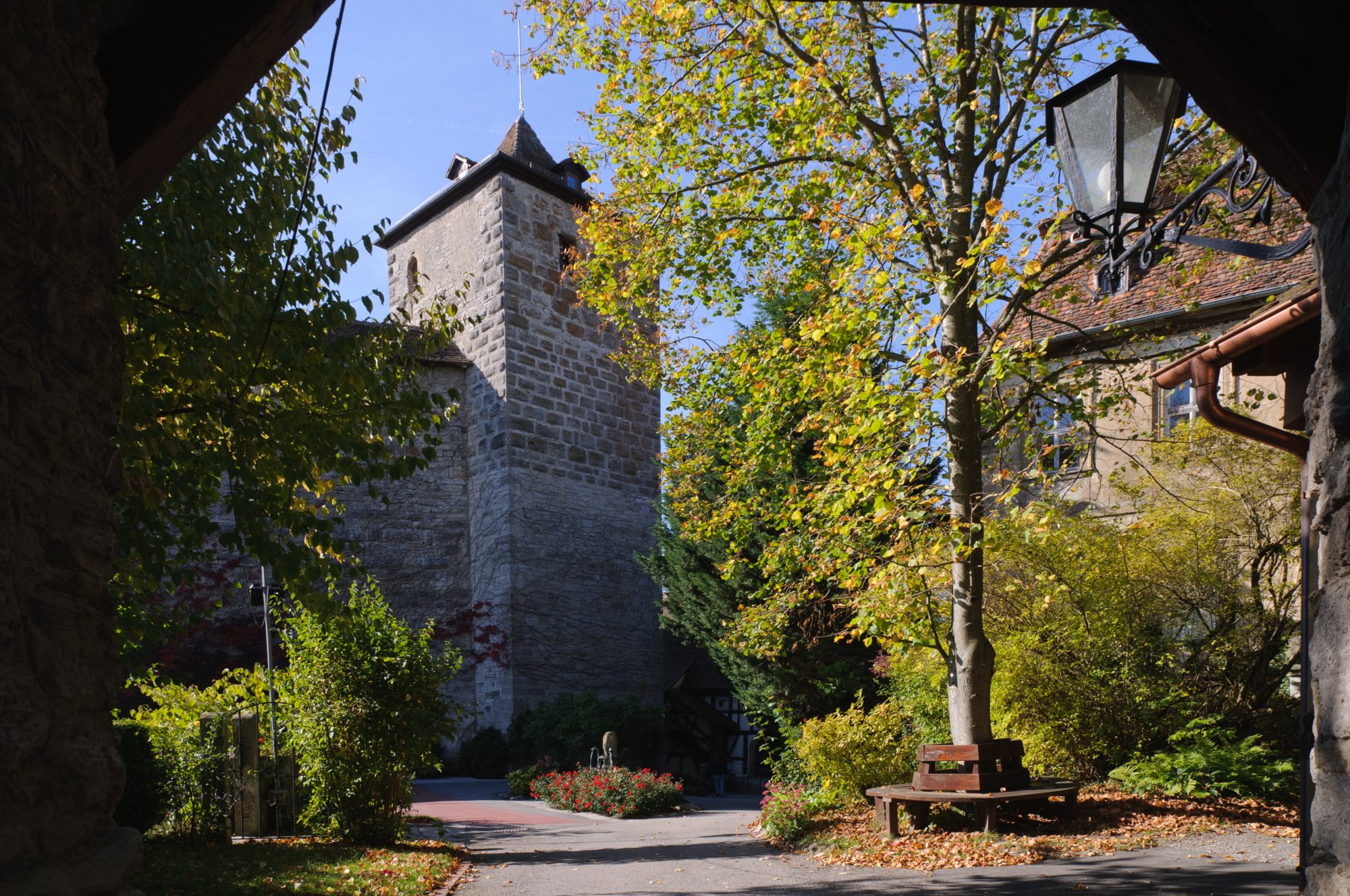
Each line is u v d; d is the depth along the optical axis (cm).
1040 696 1105
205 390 691
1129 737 1089
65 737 227
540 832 1255
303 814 1091
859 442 936
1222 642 1111
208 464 698
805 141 1016
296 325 706
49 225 229
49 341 228
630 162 1154
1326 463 261
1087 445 1070
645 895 728
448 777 2195
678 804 1588
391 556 2298
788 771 1432
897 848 852
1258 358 632
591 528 2500
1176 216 454
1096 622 1127
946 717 1220
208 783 1025
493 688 2289
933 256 984
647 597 2608
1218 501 1147
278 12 277
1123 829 844
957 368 815
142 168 293
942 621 1055
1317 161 296
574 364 2538
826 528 950
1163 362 1184
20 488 215
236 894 693
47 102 229
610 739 1888
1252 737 1010
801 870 816
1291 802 968
